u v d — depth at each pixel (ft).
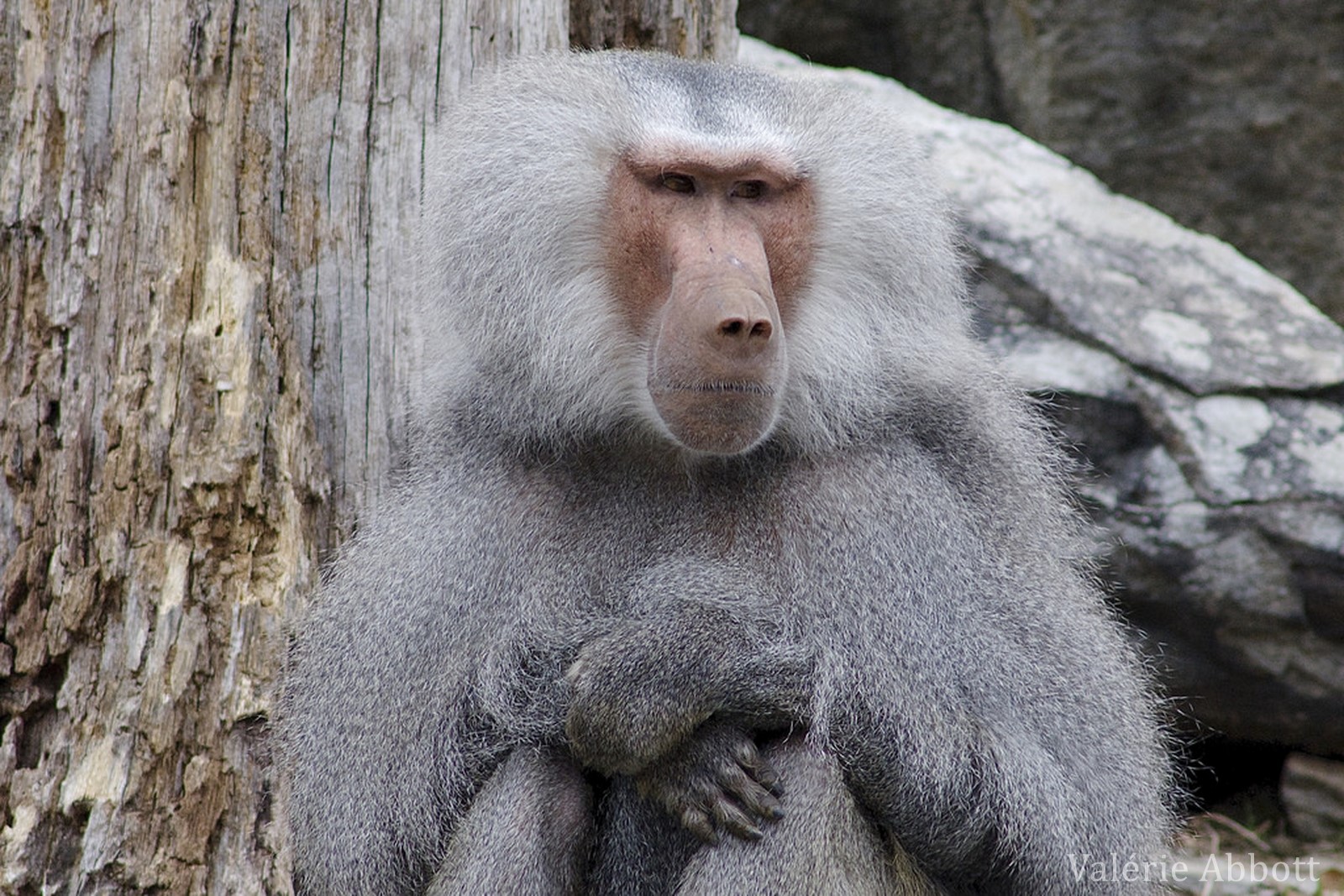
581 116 22.71
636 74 23.03
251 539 25.00
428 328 23.94
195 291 25.23
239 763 24.35
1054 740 21.52
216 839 24.16
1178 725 43.45
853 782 21.07
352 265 26.91
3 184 24.40
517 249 22.79
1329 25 53.47
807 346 22.56
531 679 21.94
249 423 24.94
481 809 21.53
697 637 20.84
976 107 59.82
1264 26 53.93
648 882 22.49
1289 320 44.98
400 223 27.32
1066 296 44.65
